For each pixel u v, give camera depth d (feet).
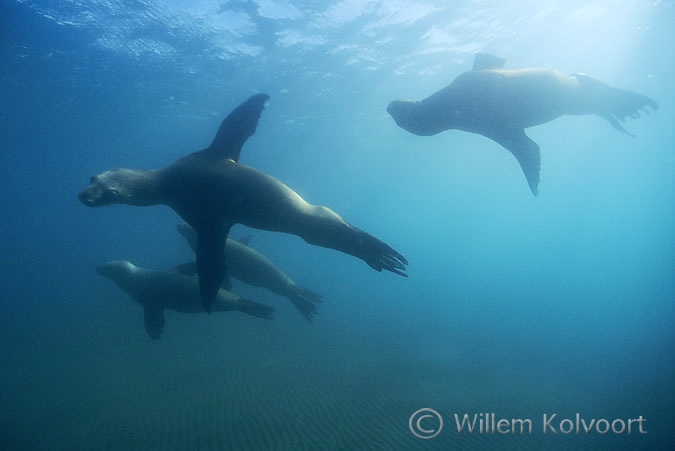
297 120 82.07
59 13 43.50
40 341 62.28
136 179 12.87
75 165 109.29
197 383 37.17
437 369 42.27
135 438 25.40
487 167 126.72
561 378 41.27
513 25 49.83
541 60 59.77
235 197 12.25
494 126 14.11
